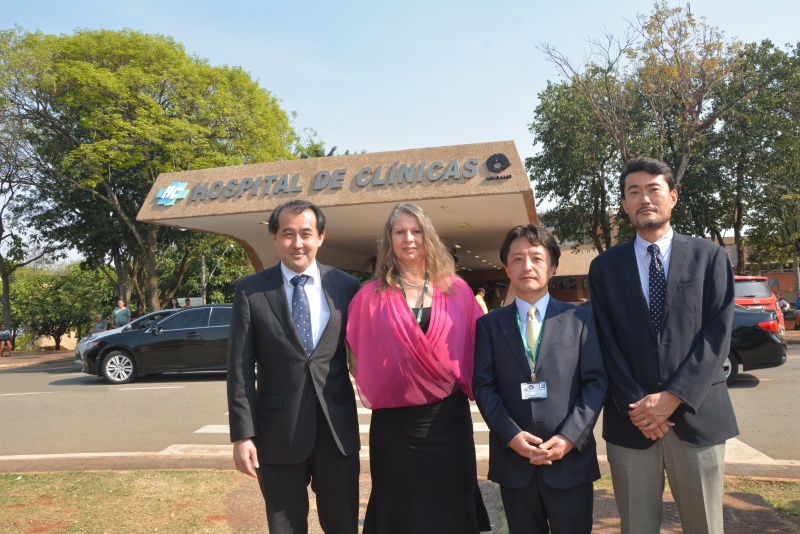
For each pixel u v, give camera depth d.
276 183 13.80
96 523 3.81
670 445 2.67
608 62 18.61
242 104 21.91
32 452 6.16
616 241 24.80
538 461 2.53
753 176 21.91
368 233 18.12
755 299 10.45
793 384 8.68
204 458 5.60
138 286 25.39
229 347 2.94
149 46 20.28
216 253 29.41
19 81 18.92
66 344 39.78
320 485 2.88
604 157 25.25
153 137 18.95
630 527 2.74
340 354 3.00
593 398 2.63
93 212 22.30
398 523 2.85
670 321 2.67
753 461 4.99
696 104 18.30
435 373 2.79
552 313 2.80
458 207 13.80
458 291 2.99
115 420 7.61
